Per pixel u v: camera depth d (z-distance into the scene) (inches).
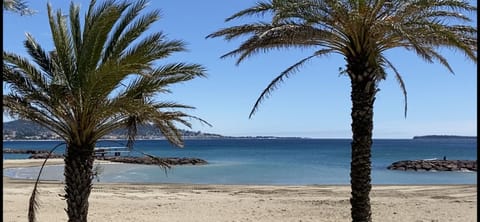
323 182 1376.7
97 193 817.5
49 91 353.4
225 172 1747.0
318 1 359.6
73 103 364.8
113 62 335.3
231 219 575.2
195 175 1610.5
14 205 658.2
